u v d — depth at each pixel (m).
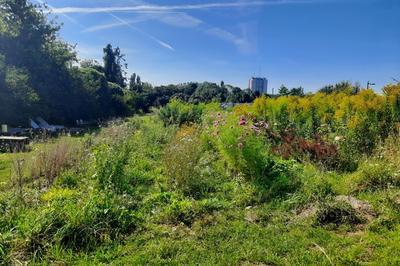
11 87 29.25
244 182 6.56
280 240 4.17
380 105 9.23
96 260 3.81
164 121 17.86
